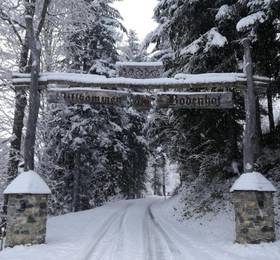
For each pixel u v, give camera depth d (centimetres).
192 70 1555
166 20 1795
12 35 1569
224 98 1278
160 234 1339
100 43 2645
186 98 1286
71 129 2394
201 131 1705
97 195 2981
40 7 1609
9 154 1507
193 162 1950
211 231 1377
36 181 1144
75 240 1188
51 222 1670
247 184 1115
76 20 1723
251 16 1215
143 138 3603
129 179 3459
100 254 966
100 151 2822
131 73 1313
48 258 920
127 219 1866
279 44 1459
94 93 1276
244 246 1061
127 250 1020
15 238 1098
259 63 1498
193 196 2000
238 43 1419
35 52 1251
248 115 1212
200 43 1430
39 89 1269
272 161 1575
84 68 2608
